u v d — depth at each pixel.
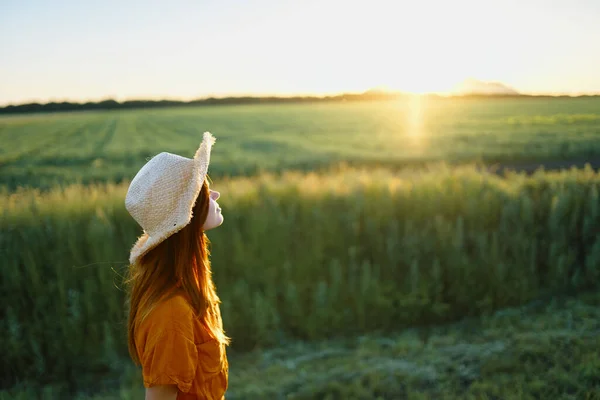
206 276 1.72
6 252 6.25
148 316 1.55
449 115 68.06
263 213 6.98
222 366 1.73
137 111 128.25
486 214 7.28
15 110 139.25
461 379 4.22
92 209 6.81
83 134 62.78
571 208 7.47
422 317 6.72
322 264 7.00
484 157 23.77
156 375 1.50
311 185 7.65
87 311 6.26
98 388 5.72
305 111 95.06
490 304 6.75
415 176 8.38
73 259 6.36
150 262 1.62
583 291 7.05
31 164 32.28
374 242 7.12
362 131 48.53
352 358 5.26
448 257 6.92
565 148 23.86
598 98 62.12
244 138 45.69
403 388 4.17
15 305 6.24
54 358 6.18
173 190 1.59
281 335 6.43
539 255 7.38
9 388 5.90
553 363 4.25
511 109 71.25
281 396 4.39
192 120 80.50
